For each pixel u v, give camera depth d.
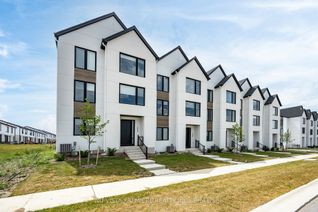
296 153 29.92
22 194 7.15
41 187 8.02
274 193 7.86
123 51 17.72
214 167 13.98
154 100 19.62
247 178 10.08
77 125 15.62
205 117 24.75
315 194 7.97
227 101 28.38
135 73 18.52
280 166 15.00
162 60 21.89
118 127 17.17
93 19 16.77
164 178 10.02
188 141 24.42
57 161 13.59
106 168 11.80
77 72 15.80
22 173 10.54
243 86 33.50
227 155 22.45
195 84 24.03
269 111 36.81
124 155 16.52
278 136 38.62
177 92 22.22
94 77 16.56
